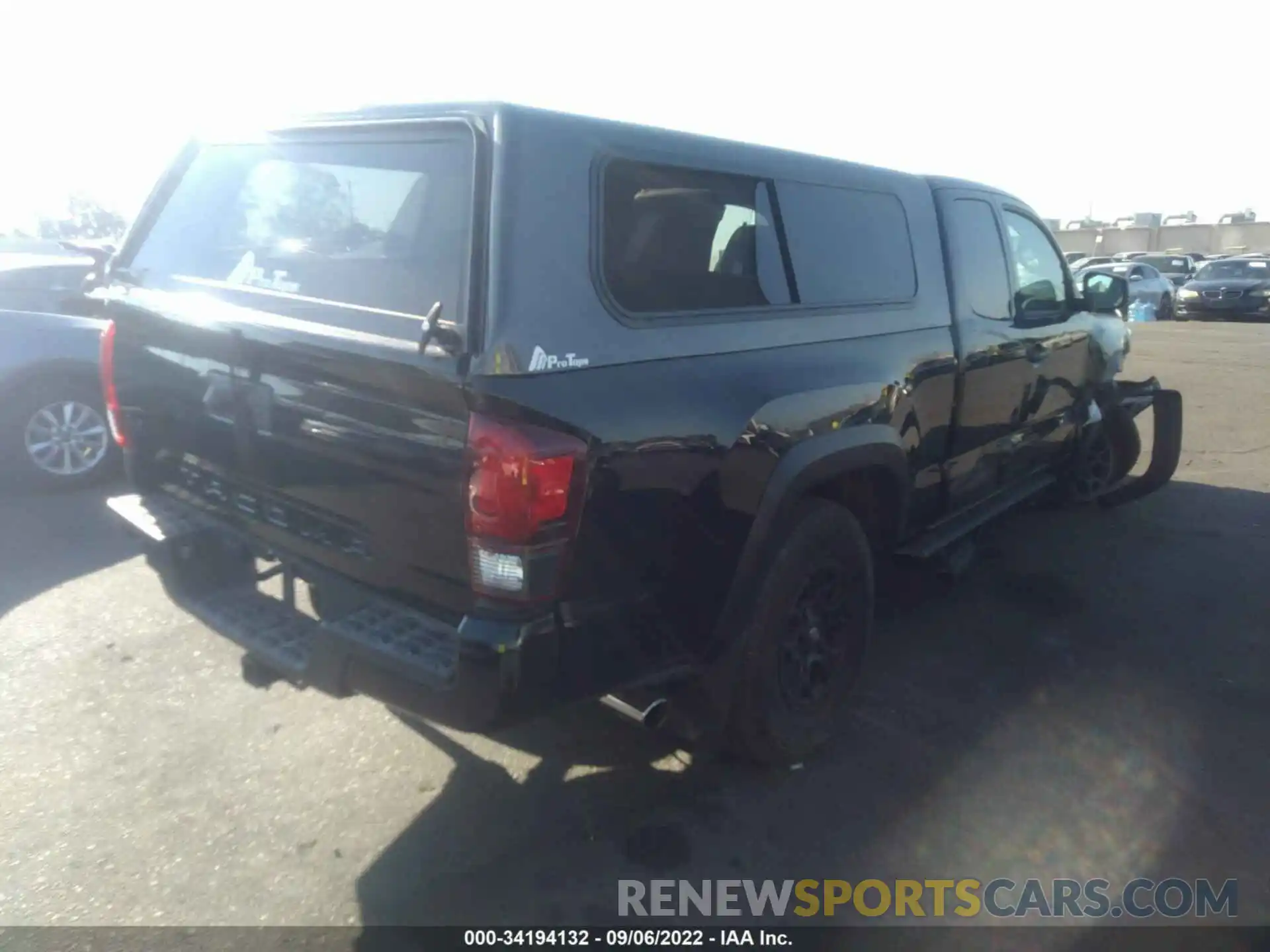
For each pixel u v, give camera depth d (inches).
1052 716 158.6
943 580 213.2
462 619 105.0
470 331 99.0
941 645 183.8
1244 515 266.2
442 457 101.3
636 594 111.9
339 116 123.6
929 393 164.9
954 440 179.2
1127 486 265.4
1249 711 160.7
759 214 135.5
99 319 262.4
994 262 190.1
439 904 114.8
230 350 121.8
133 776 136.4
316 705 155.3
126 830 125.6
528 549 98.8
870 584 151.2
